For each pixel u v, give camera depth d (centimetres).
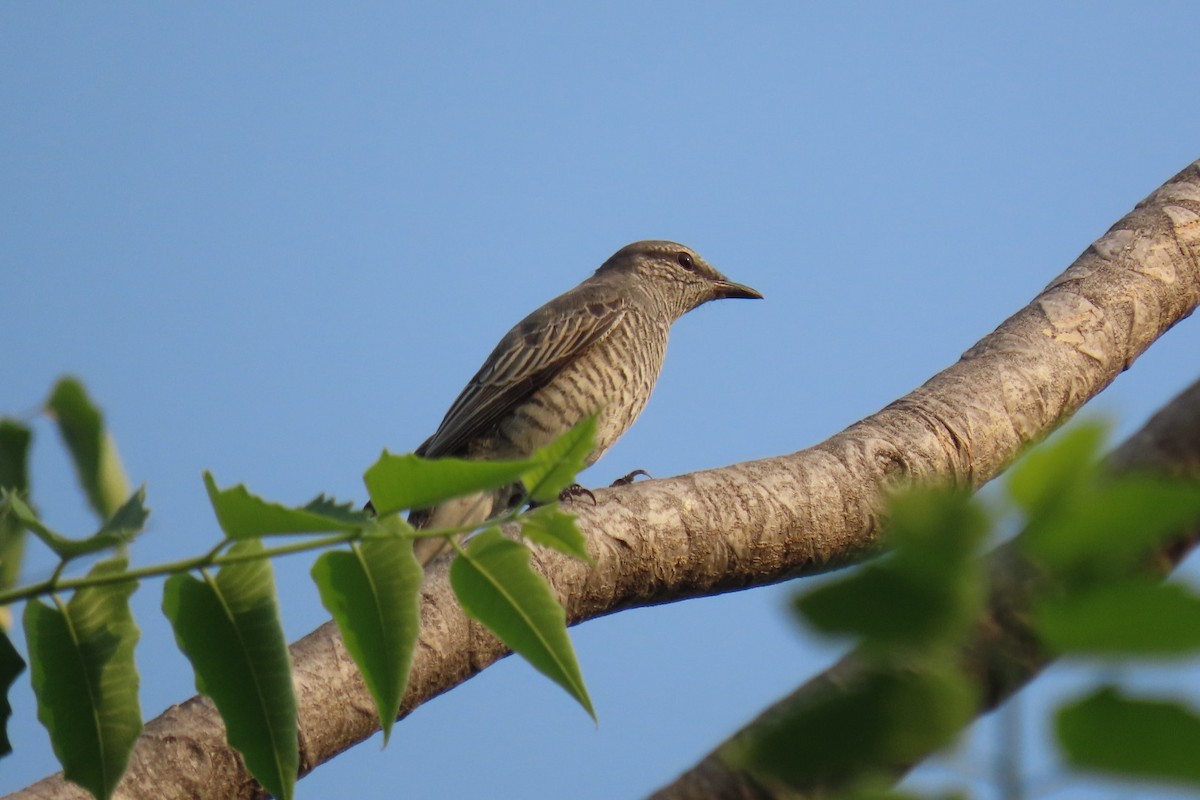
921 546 289
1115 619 276
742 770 321
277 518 502
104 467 706
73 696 587
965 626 290
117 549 555
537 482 530
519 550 543
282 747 571
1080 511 282
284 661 571
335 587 556
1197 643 273
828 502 996
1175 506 278
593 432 524
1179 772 272
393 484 499
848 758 299
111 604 588
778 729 303
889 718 294
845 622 294
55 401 704
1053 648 283
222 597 569
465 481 496
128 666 592
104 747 589
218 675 570
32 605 581
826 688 324
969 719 291
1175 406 381
